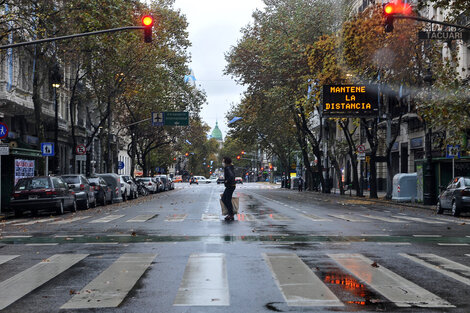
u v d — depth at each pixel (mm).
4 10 27625
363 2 55938
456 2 21922
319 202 36031
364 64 34812
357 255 10461
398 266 9227
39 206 23500
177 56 48312
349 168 70375
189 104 58250
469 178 23250
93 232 15141
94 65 37656
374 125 42219
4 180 26719
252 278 8109
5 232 15453
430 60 33812
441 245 12086
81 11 27281
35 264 9594
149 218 20547
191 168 149750
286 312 6121
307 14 44406
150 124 60438
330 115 35594
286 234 14266
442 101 25234
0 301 6762
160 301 6672
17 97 35031
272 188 84312
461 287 7516
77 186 27875
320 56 37969
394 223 18375
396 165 53969
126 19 28703
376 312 6137
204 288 7410
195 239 13133
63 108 49781
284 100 46969
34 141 43469
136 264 9430
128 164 93250
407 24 33188
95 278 8203
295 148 78500
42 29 26672
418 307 6371
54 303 6633
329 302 6582
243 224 17422
